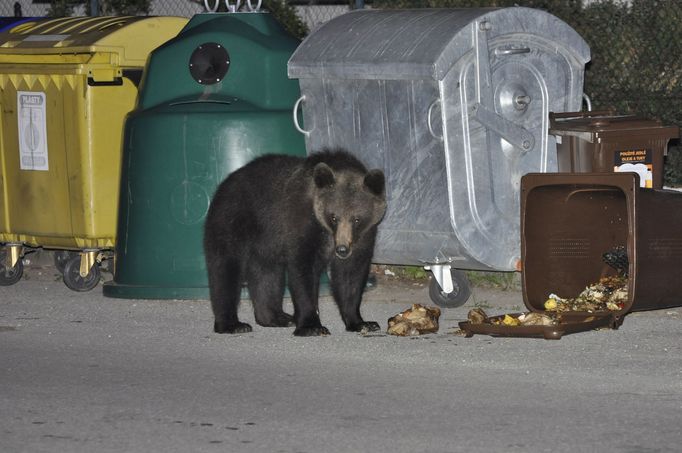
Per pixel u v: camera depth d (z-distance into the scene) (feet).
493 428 21.11
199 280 33.94
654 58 38.99
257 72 34.12
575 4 39.63
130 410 22.82
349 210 28.63
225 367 26.27
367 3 43.88
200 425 21.70
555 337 27.84
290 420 21.89
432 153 30.55
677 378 24.47
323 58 31.94
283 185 29.71
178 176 33.71
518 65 31.60
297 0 51.93
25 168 36.99
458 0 40.65
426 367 25.80
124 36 36.14
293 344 28.60
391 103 30.99
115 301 34.81
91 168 35.70
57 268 38.63
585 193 30.68
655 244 28.71
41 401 23.62
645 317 31.07
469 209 30.66
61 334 30.32
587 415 21.81
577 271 30.99
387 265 36.96
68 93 35.68
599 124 31.58
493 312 32.76
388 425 21.43
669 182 38.86
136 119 34.24
